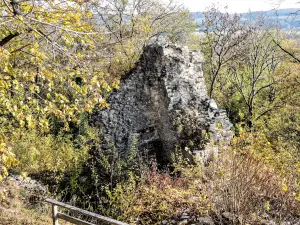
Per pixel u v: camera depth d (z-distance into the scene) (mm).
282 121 18141
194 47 23641
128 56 15562
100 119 12023
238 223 6105
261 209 6316
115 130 11789
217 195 6633
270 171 6781
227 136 10039
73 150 11172
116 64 15203
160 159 11359
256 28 21141
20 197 8438
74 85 5043
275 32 22141
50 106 5141
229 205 6418
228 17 21109
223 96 23281
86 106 5043
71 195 9688
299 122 17734
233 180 6348
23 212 7383
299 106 19609
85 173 10727
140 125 11523
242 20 21344
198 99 10867
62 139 12289
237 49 22172
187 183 8227
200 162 9039
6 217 6836
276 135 16672
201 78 11797
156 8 23312
